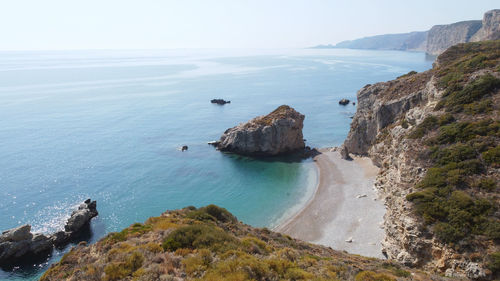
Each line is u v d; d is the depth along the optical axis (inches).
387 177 1964.8
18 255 1526.8
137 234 863.1
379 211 1814.7
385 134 2470.5
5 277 1429.6
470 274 936.9
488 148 1286.9
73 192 2236.7
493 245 953.5
